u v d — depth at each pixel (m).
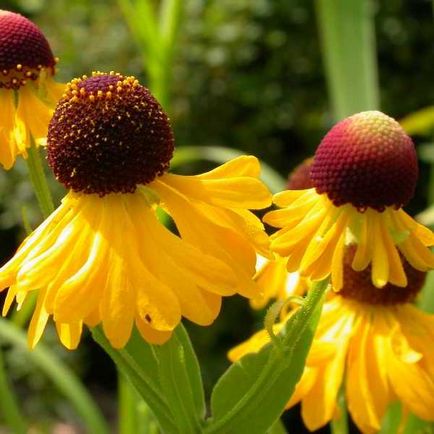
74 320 0.16
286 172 0.63
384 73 0.63
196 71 0.62
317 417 0.21
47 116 0.20
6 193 0.64
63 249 0.17
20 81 0.20
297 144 0.63
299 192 0.18
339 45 0.30
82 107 0.18
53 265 0.17
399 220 0.18
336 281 0.17
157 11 0.59
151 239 0.17
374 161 0.18
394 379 0.22
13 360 0.63
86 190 0.17
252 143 0.62
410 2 0.63
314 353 0.22
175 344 0.18
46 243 0.17
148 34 0.33
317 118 0.62
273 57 0.62
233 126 0.63
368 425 0.21
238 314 0.59
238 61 0.63
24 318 0.30
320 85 0.62
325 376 0.22
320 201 0.18
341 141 0.18
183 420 0.18
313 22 0.62
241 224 0.17
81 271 0.17
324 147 0.18
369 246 0.17
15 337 0.30
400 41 0.62
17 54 0.20
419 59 0.62
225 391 0.19
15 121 0.20
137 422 0.31
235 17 0.63
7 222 0.64
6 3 0.66
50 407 0.63
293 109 0.62
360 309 0.23
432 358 0.22
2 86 0.20
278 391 0.18
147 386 0.18
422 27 0.63
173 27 0.33
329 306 0.23
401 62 0.63
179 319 0.16
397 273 0.17
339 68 0.30
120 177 0.17
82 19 0.64
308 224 0.18
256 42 0.63
